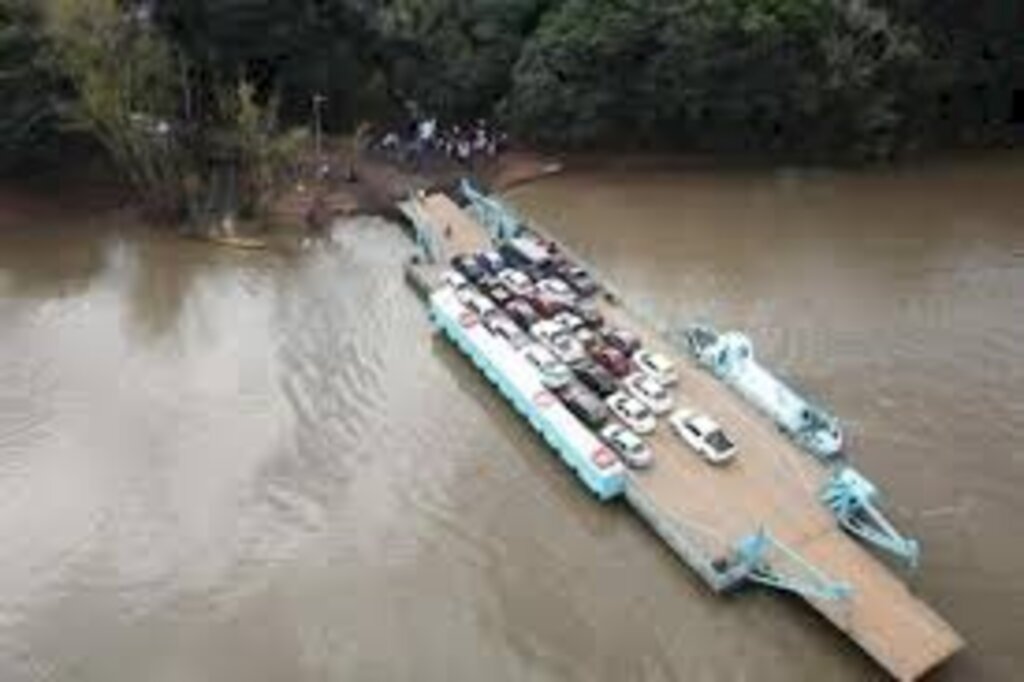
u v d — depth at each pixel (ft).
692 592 249.55
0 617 242.99
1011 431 289.74
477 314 320.50
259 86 406.21
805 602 243.19
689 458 277.44
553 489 276.21
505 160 414.21
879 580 245.45
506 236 361.51
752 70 402.93
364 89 416.46
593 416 283.59
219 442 286.46
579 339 312.09
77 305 337.11
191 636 239.91
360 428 292.40
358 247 369.09
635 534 264.11
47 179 384.27
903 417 294.66
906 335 326.03
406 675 231.91
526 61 406.62
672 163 420.36
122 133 364.38
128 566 254.68
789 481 271.28
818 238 377.50
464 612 245.24
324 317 333.83
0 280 347.36
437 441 289.33
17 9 363.97
